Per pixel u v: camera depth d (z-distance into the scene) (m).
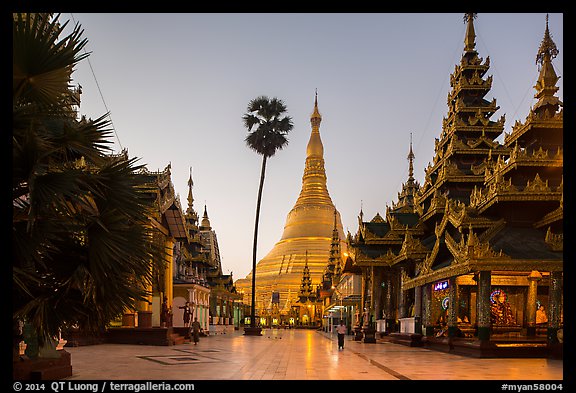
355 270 53.53
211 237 99.19
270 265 140.50
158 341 35.38
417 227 40.97
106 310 13.34
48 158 12.92
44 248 11.92
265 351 29.78
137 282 13.85
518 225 27.62
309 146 149.25
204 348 32.66
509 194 26.53
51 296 12.66
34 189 10.93
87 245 13.01
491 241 26.58
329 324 80.31
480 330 25.39
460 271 26.52
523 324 33.16
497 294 33.41
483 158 37.31
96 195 13.07
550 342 24.44
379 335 42.41
